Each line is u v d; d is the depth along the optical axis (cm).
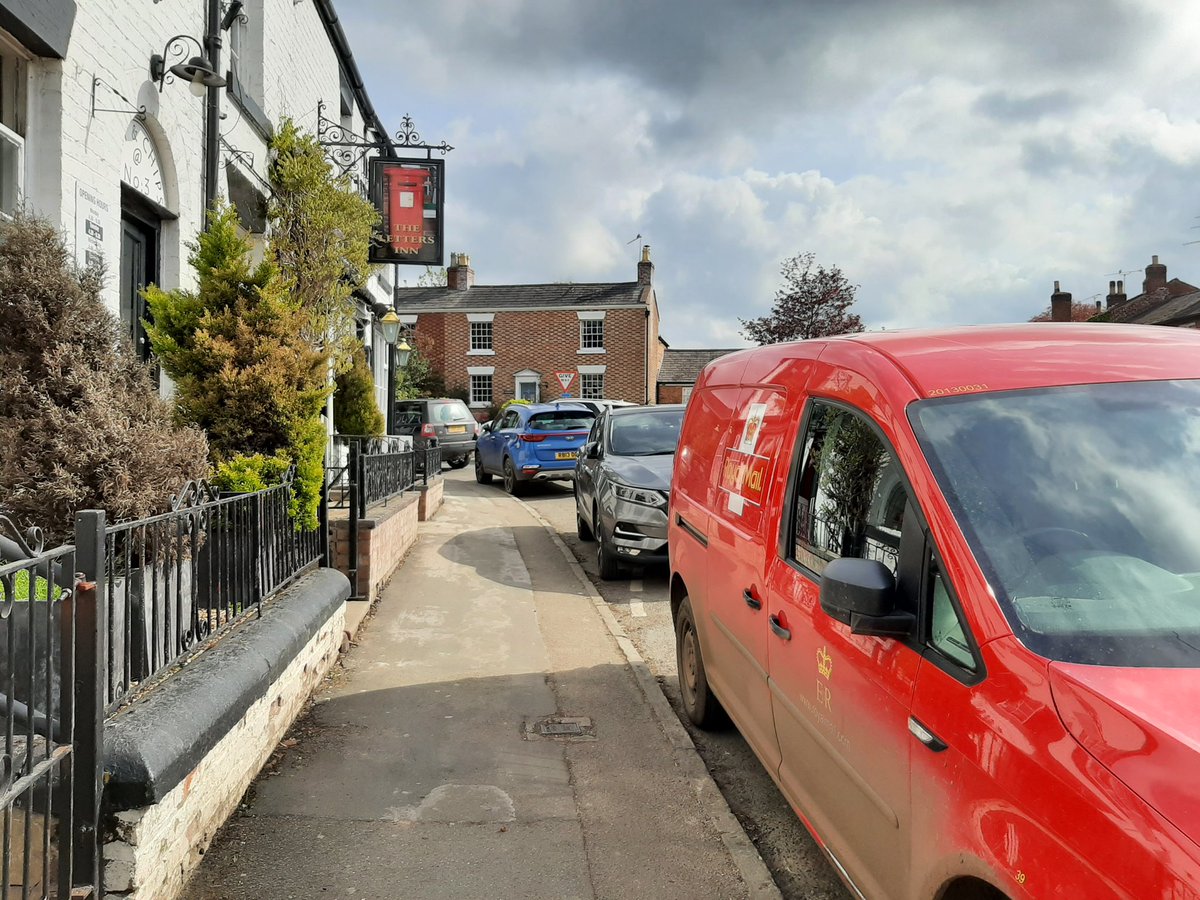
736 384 468
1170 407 262
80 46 582
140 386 426
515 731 477
